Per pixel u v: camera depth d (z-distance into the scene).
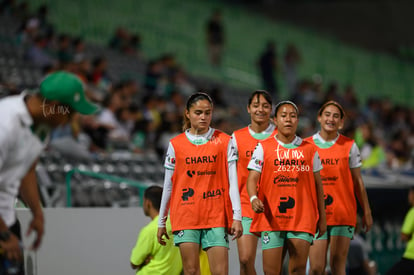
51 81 12.13
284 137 15.77
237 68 68.88
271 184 15.62
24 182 12.95
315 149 15.80
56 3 56.19
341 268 17.27
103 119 30.98
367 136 32.41
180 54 65.25
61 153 25.53
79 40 40.34
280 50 80.50
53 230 18.92
